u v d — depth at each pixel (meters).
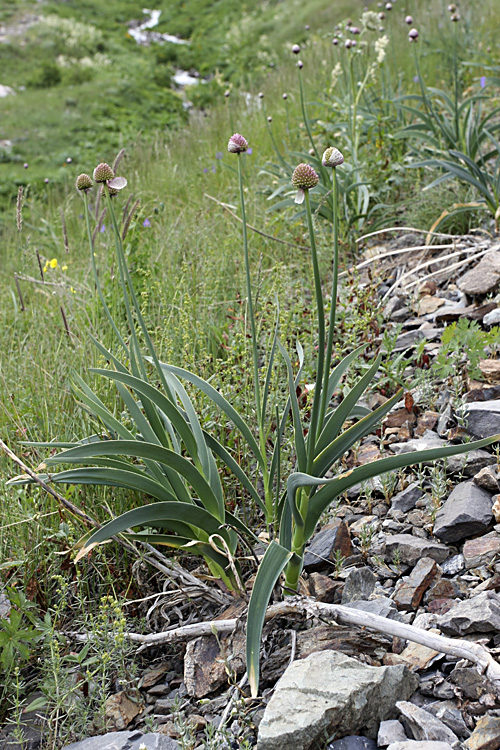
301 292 3.90
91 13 39.34
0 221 8.73
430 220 4.42
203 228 4.86
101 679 1.98
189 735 1.69
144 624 2.19
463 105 4.70
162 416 2.28
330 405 3.05
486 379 2.80
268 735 1.52
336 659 1.68
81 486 2.53
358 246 4.61
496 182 4.14
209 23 38.66
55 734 1.78
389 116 5.45
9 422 2.99
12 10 33.97
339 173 4.70
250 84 10.81
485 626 1.75
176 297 3.90
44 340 3.71
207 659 1.93
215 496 2.04
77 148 14.83
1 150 14.43
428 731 1.53
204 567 2.33
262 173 5.80
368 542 2.25
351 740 1.58
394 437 2.77
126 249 4.17
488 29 8.55
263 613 1.62
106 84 20.64
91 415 2.55
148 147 8.45
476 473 2.44
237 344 3.17
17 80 23.59
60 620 2.20
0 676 2.00
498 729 1.51
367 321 3.24
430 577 2.05
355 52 5.23
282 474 2.60
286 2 32.31
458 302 3.61
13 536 2.34
